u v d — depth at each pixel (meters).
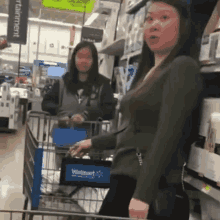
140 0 1.45
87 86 1.51
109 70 1.54
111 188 1.38
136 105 1.30
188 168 1.25
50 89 1.53
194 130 1.25
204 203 1.29
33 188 1.39
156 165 1.17
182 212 1.25
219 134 1.15
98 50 1.53
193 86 1.21
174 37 1.30
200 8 1.25
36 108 1.54
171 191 1.23
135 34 1.45
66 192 1.44
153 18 1.33
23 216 1.36
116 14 1.52
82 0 1.51
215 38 1.19
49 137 1.47
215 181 1.17
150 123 1.26
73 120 1.48
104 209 1.36
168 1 1.31
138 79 1.37
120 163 1.36
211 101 1.18
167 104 1.21
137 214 1.16
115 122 1.48
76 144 1.47
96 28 1.53
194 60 1.26
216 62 1.18
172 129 1.18
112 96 1.52
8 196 1.44
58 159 1.46
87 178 1.46
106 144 1.44
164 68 1.28
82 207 1.41
